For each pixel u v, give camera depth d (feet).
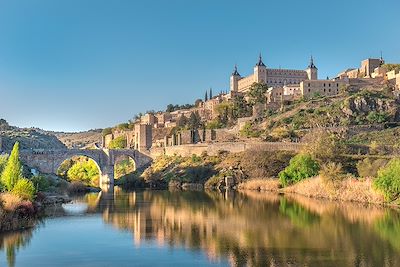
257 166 549.13
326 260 175.42
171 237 223.51
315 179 422.41
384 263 170.91
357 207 322.55
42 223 269.03
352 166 444.55
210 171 602.03
